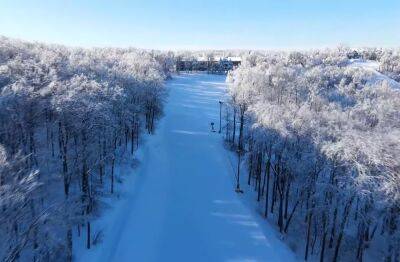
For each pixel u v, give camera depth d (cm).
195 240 5219
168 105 12950
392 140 4369
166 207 6078
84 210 4731
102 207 5500
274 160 6444
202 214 5900
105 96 6003
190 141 9362
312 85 10694
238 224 5628
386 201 4025
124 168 6919
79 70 8150
